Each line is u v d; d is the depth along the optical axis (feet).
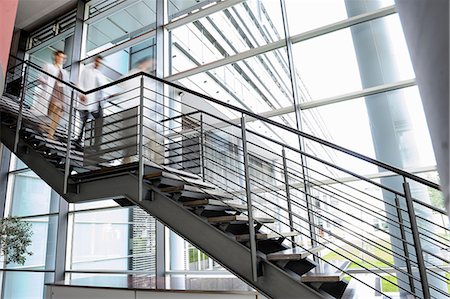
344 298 5.68
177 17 16.42
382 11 11.00
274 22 13.21
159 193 7.30
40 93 15.87
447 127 1.17
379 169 10.14
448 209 1.22
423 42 1.27
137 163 7.64
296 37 12.45
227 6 14.58
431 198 9.28
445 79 1.15
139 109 8.11
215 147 13.33
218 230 6.44
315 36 12.21
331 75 11.58
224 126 13.55
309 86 11.89
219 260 6.32
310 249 7.23
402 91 10.34
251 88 13.33
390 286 9.25
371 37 11.16
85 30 20.22
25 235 15.78
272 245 6.90
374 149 10.37
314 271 6.04
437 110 1.22
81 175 8.57
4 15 4.62
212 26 15.17
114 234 15.44
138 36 17.13
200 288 9.17
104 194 8.21
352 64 11.31
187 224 6.88
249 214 5.78
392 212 9.64
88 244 16.21
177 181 7.88
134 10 18.40
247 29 14.05
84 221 16.69
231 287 9.25
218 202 7.12
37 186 18.83
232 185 12.55
